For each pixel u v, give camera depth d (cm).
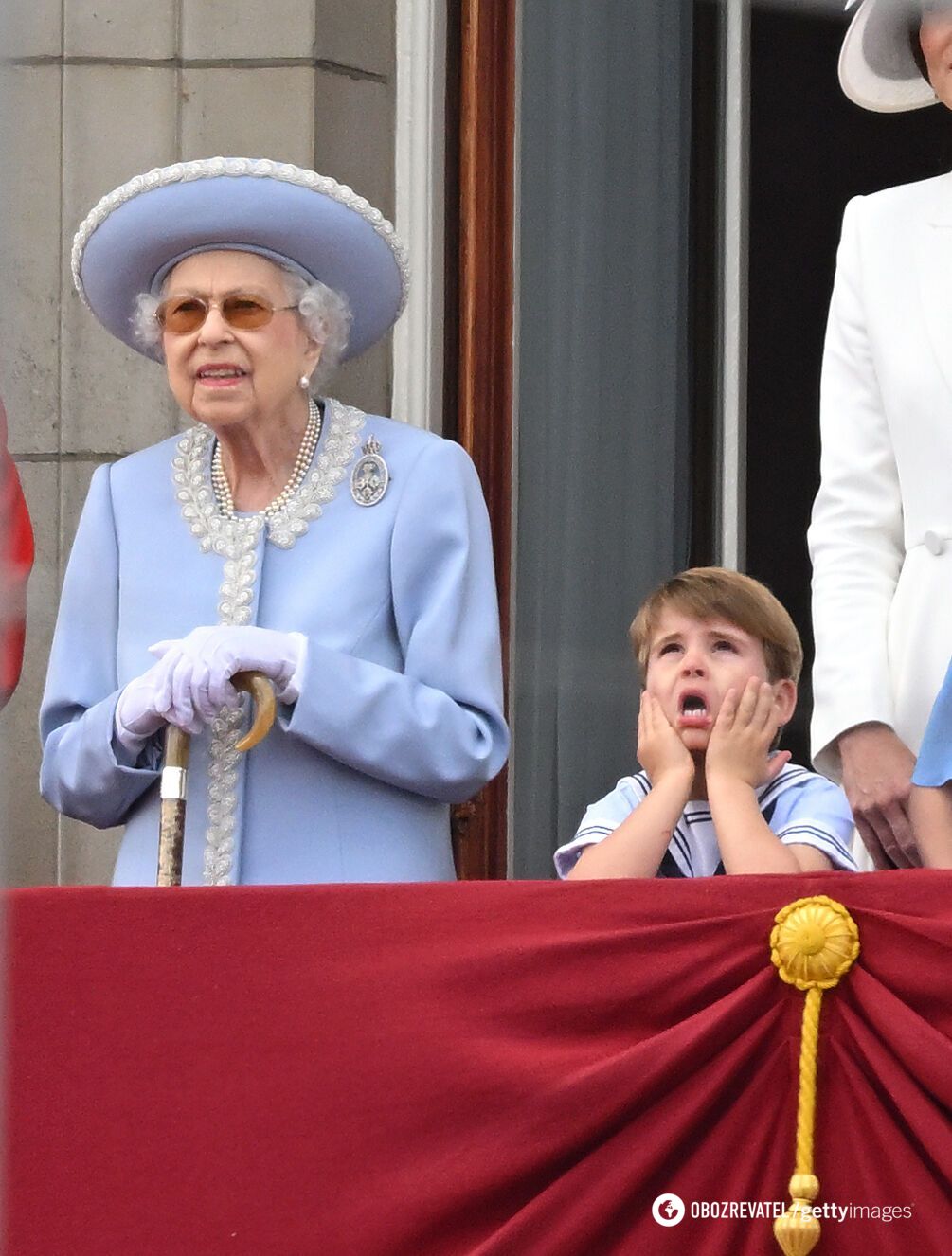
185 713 1005
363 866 1040
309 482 1099
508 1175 760
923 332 1131
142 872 1062
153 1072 779
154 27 1661
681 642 1065
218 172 1077
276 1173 769
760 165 1702
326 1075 777
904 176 1680
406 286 1166
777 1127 770
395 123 1677
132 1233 766
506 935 789
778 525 1689
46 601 1608
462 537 1081
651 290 1706
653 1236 761
